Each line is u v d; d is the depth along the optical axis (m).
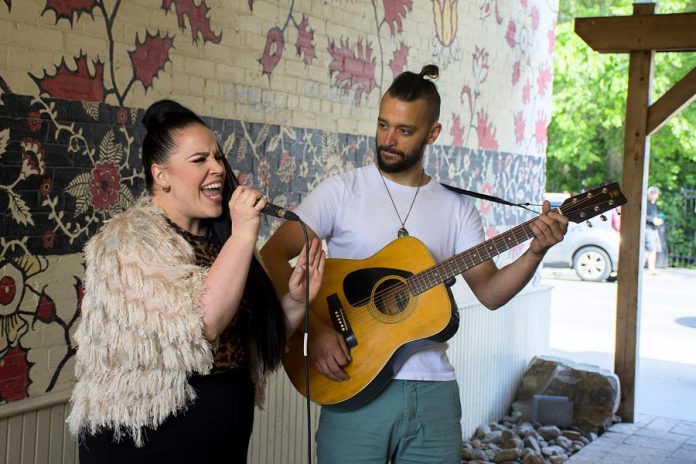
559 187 19.03
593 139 18.45
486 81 5.75
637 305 6.01
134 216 1.93
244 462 2.12
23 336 2.79
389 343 2.56
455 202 2.77
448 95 5.29
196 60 3.41
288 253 2.65
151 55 3.20
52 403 2.85
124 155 3.10
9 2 2.67
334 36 4.23
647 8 5.81
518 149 6.29
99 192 3.00
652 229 15.24
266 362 2.16
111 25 3.02
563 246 13.93
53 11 2.81
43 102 2.80
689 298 12.52
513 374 6.07
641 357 8.27
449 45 5.26
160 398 1.87
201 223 2.08
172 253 1.90
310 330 2.56
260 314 2.14
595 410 5.81
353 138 4.43
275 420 3.89
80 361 1.95
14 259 2.74
